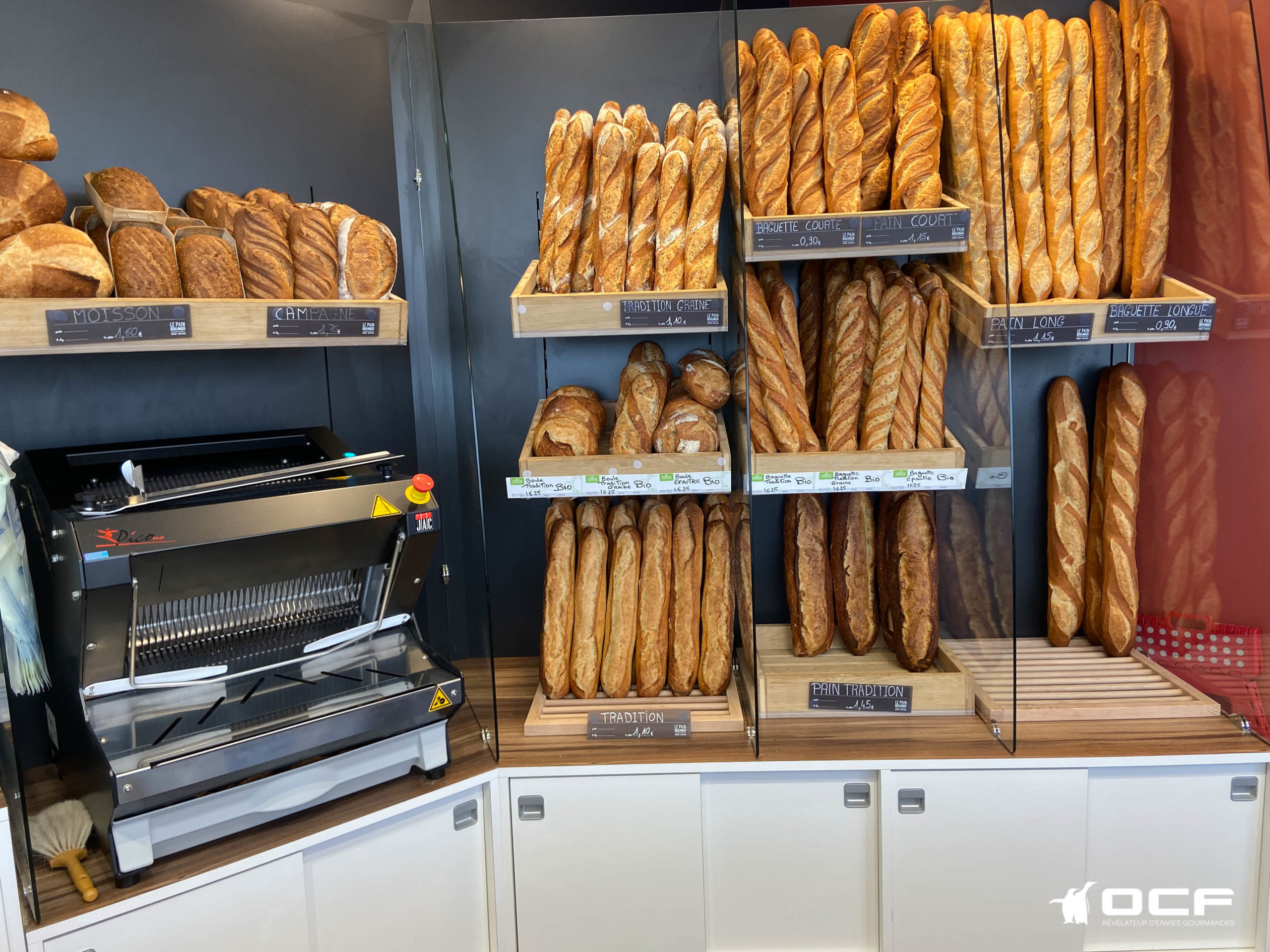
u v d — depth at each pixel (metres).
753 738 1.98
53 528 1.58
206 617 1.83
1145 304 2.06
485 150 2.32
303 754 1.67
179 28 2.02
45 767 1.97
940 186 1.92
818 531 2.23
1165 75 2.08
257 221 1.85
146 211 1.80
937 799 1.94
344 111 2.28
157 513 1.56
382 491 1.79
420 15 2.16
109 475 1.80
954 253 2.03
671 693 2.21
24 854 1.48
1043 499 2.48
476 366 2.43
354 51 2.29
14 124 1.61
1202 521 2.13
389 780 1.91
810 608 2.22
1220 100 1.99
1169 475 2.23
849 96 1.93
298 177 2.23
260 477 1.73
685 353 2.41
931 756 1.92
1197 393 2.13
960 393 2.02
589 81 2.27
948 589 2.17
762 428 2.03
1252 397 1.98
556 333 1.95
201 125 2.07
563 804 1.96
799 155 1.95
